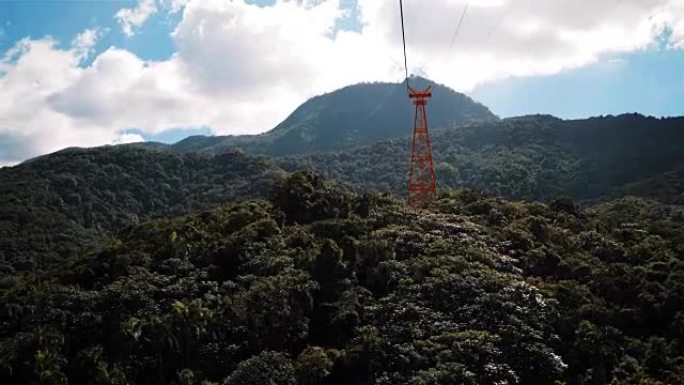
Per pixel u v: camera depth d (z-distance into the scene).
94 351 55.59
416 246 70.88
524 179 176.75
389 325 57.56
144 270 67.50
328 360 54.31
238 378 51.53
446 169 189.50
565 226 84.00
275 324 59.31
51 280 72.75
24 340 57.09
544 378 52.50
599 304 62.28
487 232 77.25
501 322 56.38
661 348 55.88
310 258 67.19
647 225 89.94
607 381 53.31
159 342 57.03
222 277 68.56
